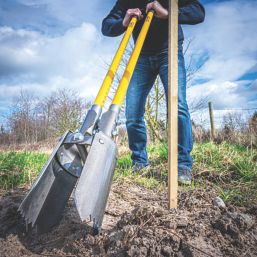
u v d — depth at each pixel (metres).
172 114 2.02
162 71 3.28
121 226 1.81
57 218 1.98
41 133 19.78
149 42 3.26
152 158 4.48
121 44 2.49
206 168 3.65
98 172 1.65
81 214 1.50
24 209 1.69
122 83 2.19
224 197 2.61
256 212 2.24
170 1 2.05
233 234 1.68
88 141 1.78
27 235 1.91
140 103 3.50
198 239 1.60
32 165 3.50
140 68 3.41
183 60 3.21
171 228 1.66
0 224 2.00
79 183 1.56
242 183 3.20
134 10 2.84
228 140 7.37
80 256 1.64
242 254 1.57
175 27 2.06
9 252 1.67
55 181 1.90
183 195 2.46
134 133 3.59
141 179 3.29
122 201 2.57
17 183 2.96
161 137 10.42
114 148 1.77
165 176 3.49
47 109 19.53
